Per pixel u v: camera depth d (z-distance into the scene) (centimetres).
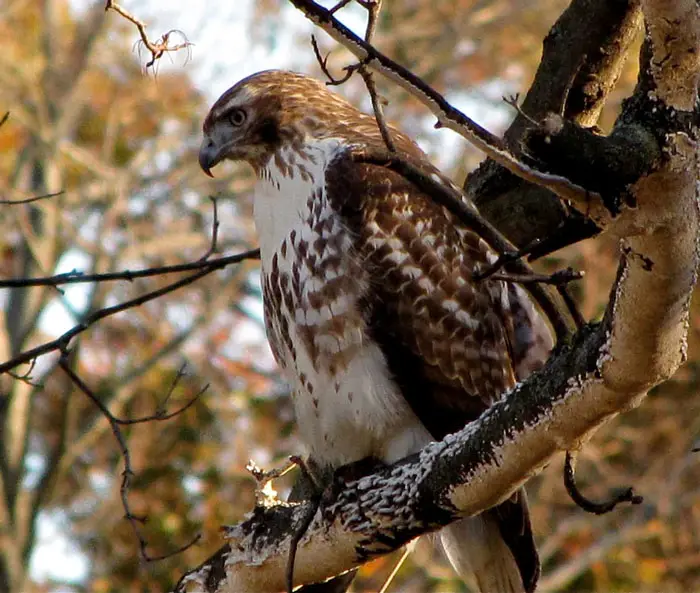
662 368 673
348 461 1009
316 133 1048
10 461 2395
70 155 2512
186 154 2517
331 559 840
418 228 995
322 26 718
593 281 2073
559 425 717
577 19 1050
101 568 2331
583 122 1063
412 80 695
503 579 972
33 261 2478
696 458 2312
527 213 1038
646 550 2362
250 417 2369
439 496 782
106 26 2534
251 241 2423
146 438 2358
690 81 601
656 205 612
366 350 980
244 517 902
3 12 2555
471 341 996
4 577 2356
